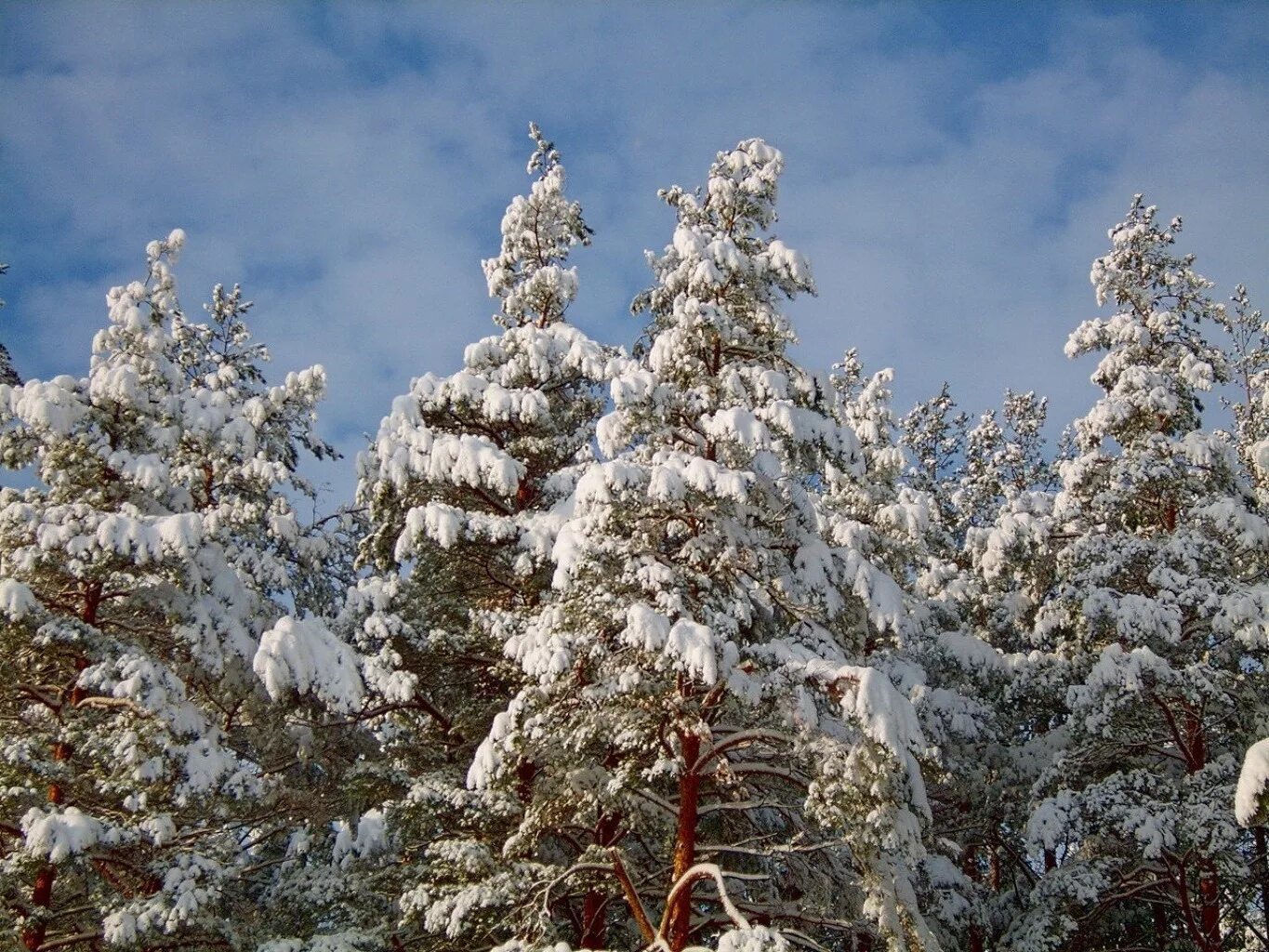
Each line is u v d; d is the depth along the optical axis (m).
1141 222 23.69
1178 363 22.69
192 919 13.95
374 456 18.81
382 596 16.97
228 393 19.88
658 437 15.37
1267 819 9.38
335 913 16.06
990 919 21.19
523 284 20.39
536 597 17.72
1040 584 24.80
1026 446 33.72
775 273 16.14
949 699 21.14
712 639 12.88
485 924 14.18
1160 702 19.47
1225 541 20.83
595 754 15.58
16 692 15.71
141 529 14.99
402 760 17.58
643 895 15.70
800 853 15.62
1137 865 20.11
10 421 16.52
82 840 13.36
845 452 15.43
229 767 14.71
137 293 18.23
